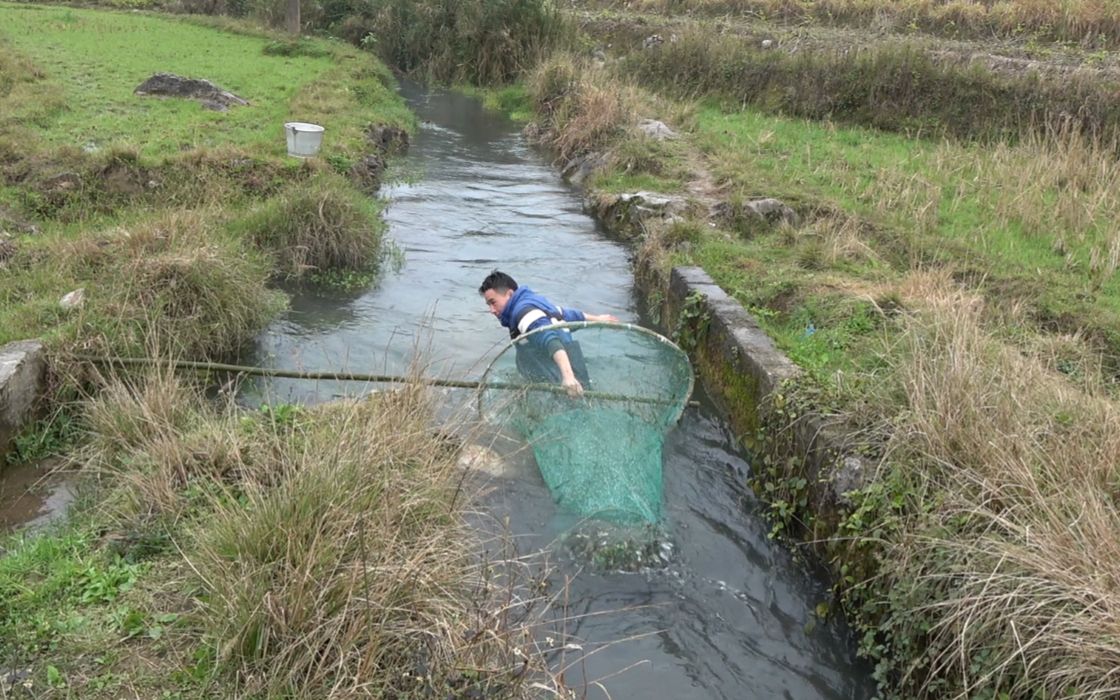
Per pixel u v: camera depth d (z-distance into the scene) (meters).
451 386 5.75
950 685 3.46
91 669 3.35
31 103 11.70
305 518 3.76
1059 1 18.39
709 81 17.31
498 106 19.36
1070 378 5.64
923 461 4.07
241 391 6.07
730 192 10.59
